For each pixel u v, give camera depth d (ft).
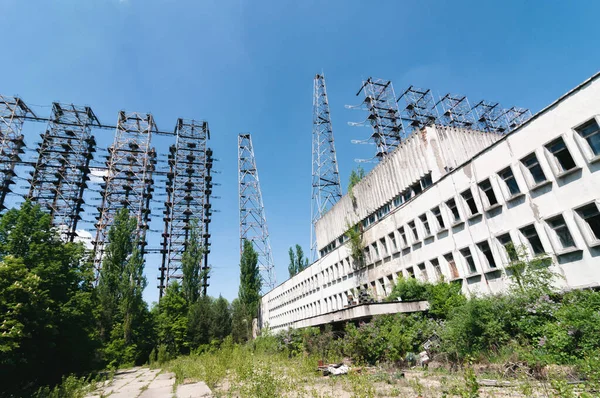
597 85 44.24
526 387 24.41
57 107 223.10
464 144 85.71
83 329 82.33
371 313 57.47
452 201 67.82
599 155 43.68
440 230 69.31
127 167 235.61
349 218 116.57
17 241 73.31
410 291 65.36
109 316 139.74
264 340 105.81
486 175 59.82
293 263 207.92
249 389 35.19
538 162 51.49
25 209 77.87
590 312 34.06
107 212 220.02
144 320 160.66
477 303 44.47
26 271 52.65
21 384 58.59
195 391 42.98
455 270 66.28
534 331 37.45
